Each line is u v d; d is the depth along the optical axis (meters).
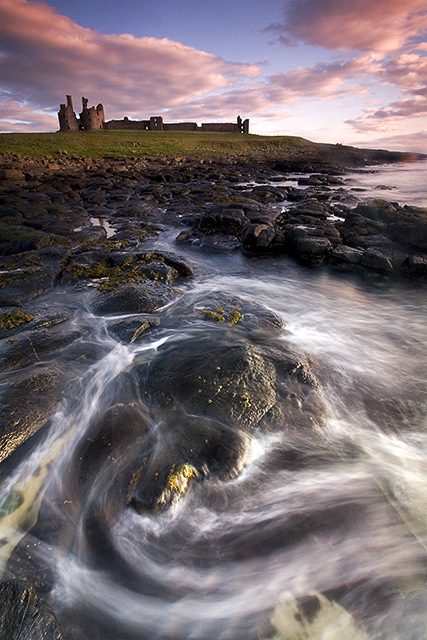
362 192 26.39
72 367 5.25
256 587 2.72
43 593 2.67
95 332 6.32
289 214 16.17
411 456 3.90
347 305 8.46
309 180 33.88
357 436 4.17
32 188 23.58
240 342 5.50
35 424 4.09
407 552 2.87
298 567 2.83
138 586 2.77
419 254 10.13
